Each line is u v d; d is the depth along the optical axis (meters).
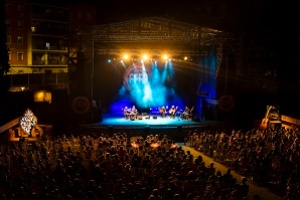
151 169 20.45
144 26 37.28
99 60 46.44
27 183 17.95
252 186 22.81
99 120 40.25
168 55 43.03
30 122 32.59
